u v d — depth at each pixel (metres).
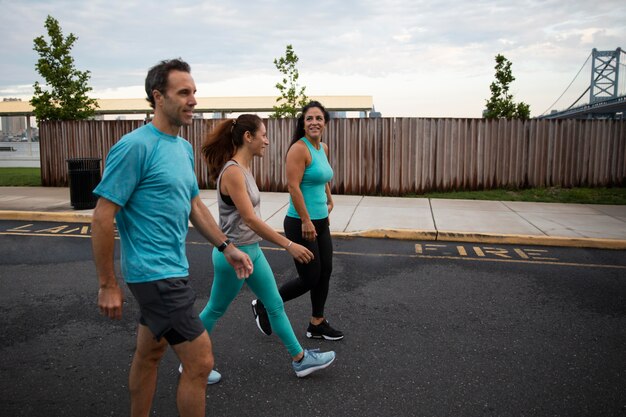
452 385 3.34
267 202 11.19
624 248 7.41
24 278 5.74
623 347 3.98
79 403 3.09
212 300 3.28
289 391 3.25
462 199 11.96
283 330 3.28
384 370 3.55
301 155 3.59
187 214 2.40
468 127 12.88
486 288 5.48
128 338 4.09
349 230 8.34
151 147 2.22
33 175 17.42
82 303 4.92
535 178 13.20
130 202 2.22
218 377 3.34
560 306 4.92
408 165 12.69
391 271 6.14
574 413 3.00
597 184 13.32
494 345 4.00
